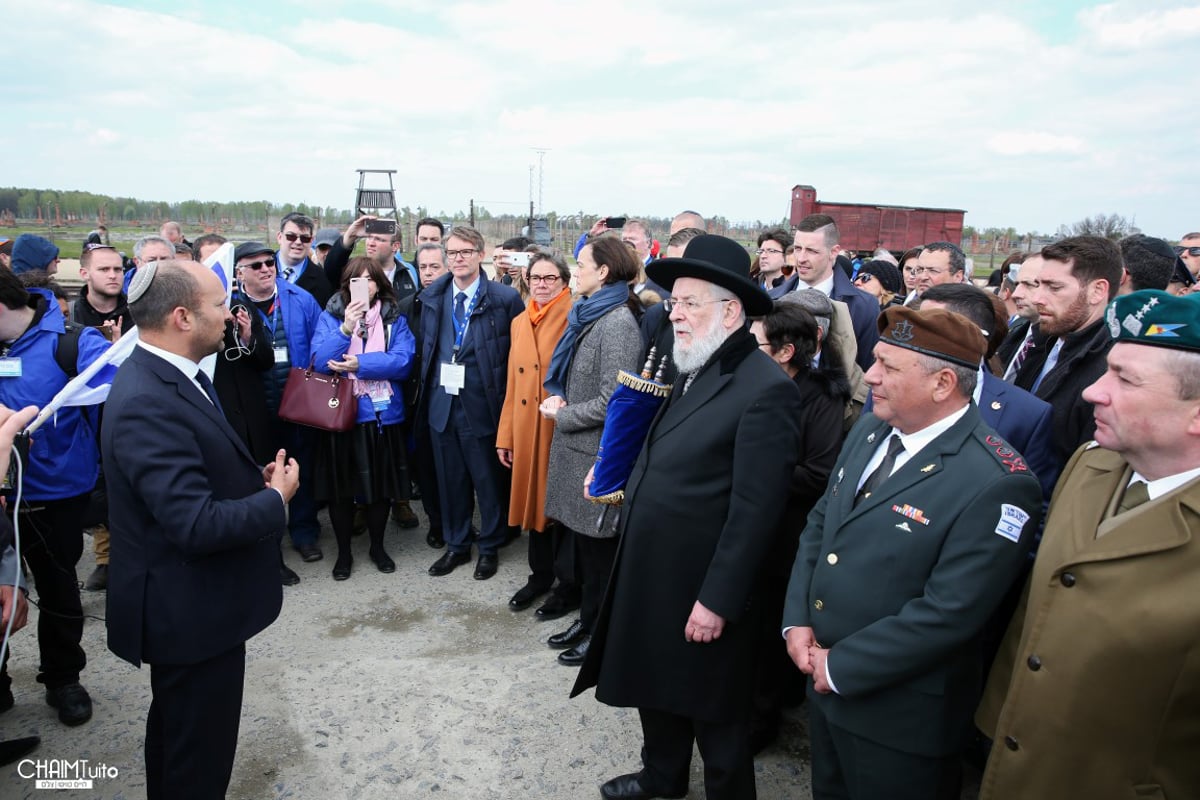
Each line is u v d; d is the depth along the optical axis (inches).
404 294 226.8
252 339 148.8
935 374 65.6
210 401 82.8
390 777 102.3
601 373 125.1
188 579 76.5
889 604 67.4
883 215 704.4
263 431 153.8
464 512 168.4
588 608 132.2
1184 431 51.8
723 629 81.7
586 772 104.0
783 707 121.3
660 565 84.1
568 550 140.5
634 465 98.9
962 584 62.3
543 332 148.3
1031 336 118.8
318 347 156.6
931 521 65.4
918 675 66.1
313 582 162.9
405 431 186.9
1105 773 54.4
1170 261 121.3
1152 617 51.4
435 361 165.0
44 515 110.4
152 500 71.7
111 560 77.7
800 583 79.4
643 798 96.6
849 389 102.9
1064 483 65.2
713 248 85.0
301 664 130.1
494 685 124.7
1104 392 54.6
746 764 86.3
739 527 78.0
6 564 81.9
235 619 80.4
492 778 102.5
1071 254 96.3
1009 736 60.5
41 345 110.8
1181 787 52.9
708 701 83.9
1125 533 54.2
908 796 68.5
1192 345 50.4
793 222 713.0
